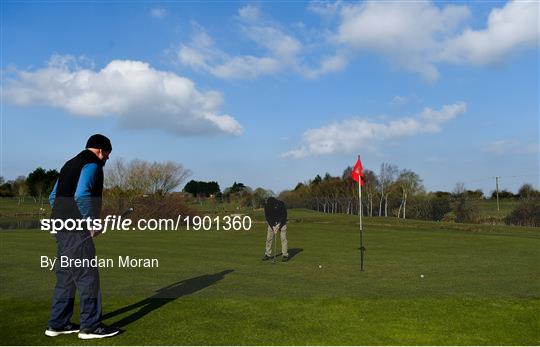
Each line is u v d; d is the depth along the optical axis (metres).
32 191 53.84
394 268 9.34
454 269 9.26
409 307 6.11
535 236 16.56
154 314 5.73
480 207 27.59
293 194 44.00
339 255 11.41
